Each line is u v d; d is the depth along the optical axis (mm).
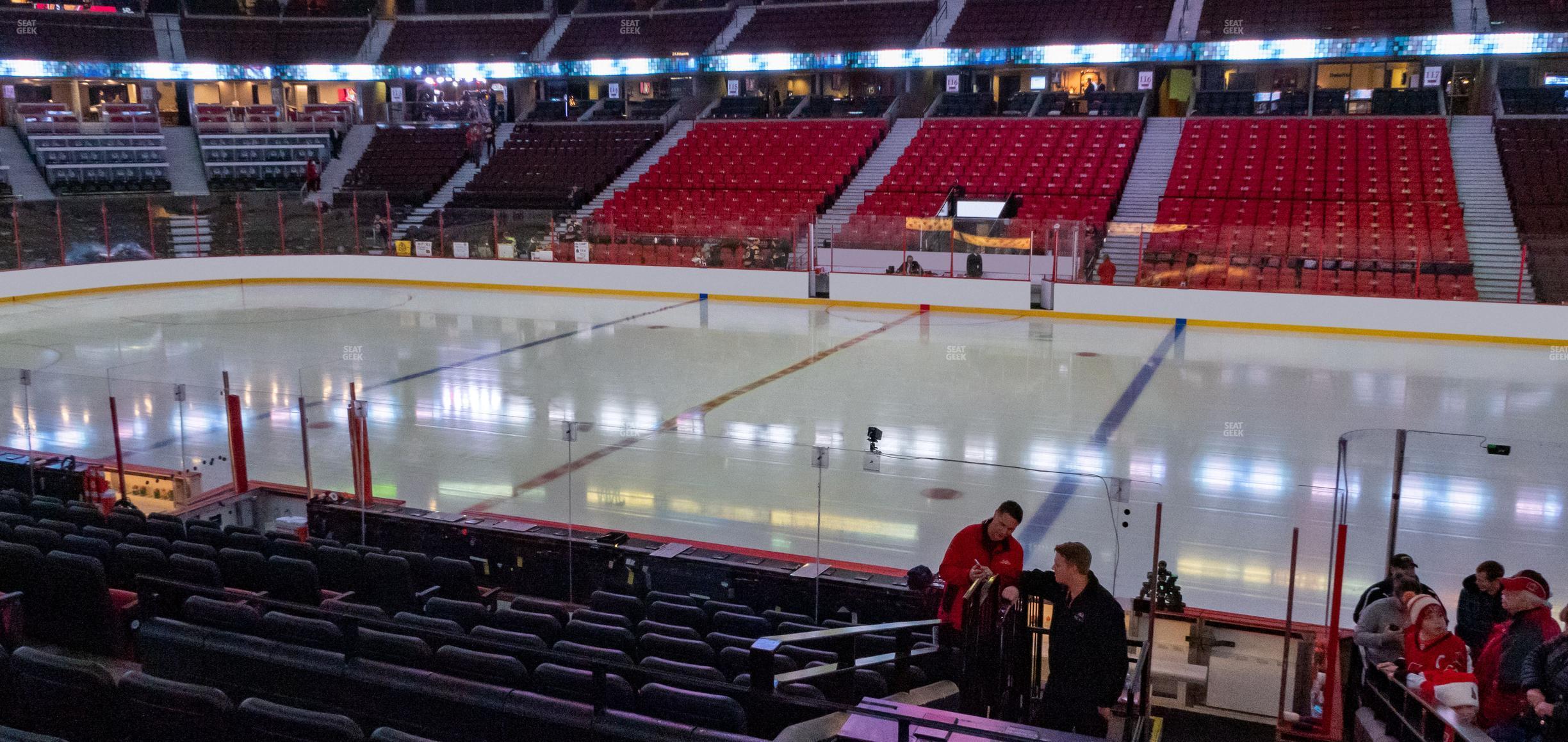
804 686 5449
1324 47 31297
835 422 14734
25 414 11594
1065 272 24375
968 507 10195
